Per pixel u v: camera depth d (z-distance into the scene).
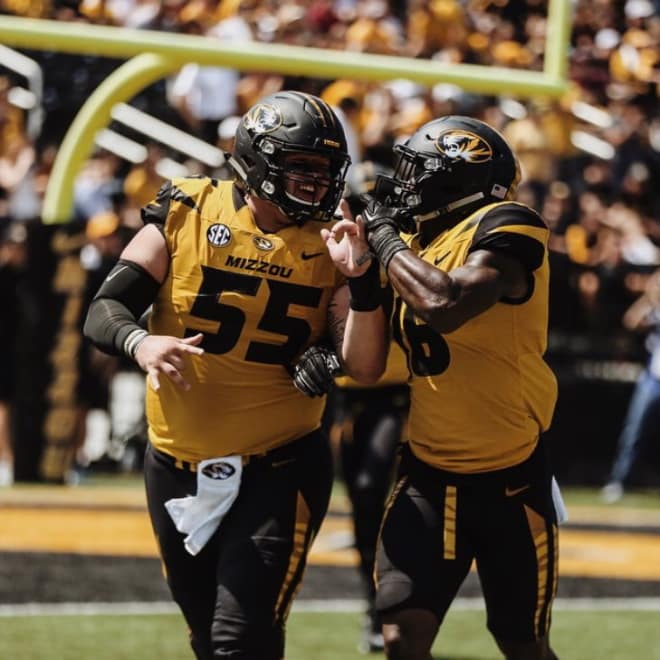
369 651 12.29
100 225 21.23
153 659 11.80
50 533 17.52
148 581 14.97
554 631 13.44
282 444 8.80
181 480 8.82
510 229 8.18
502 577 8.55
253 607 8.33
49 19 19.41
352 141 14.80
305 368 8.53
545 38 20.41
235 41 19.78
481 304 7.97
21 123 21.44
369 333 8.43
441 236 8.47
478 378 8.38
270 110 8.55
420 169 8.51
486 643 12.87
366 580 12.25
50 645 12.15
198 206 8.70
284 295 8.62
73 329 21.36
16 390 21.48
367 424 12.27
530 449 8.58
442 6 20.14
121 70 19.75
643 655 12.54
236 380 8.68
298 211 8.55
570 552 18.03
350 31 20.08
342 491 21.48
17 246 21.25
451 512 8.47
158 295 8.77
